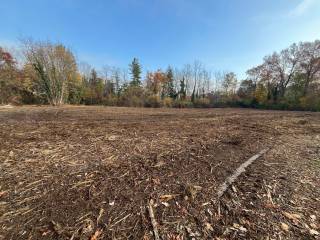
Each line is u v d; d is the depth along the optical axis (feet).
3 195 8.34
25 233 6.34
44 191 8.72
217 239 6.38
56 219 7.01
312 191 9.41
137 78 164.55
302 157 14.17
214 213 7.66
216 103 123.44
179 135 20.62
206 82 155.43
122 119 35.40
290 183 10.13
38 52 92.43
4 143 15.79
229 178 10.43
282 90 127.34
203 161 12.75
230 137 20.02
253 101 121.39
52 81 94.27
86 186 9.24
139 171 11.00
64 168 11.13
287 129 26.00
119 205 7.92
